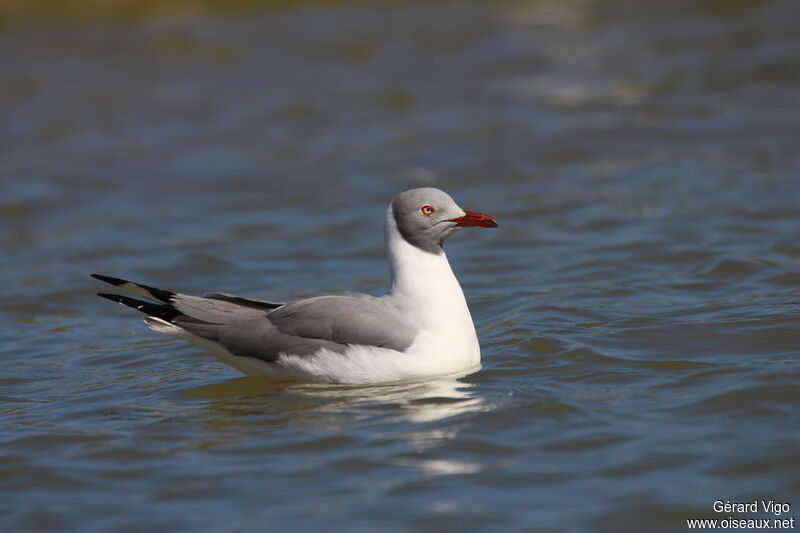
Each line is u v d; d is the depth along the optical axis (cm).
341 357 1051
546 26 4084
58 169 2497
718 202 1884
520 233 1827
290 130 2816
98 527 759
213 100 3173
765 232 1662
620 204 1952
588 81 3162
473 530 729
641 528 728
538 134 2589
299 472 841
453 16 4316
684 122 2584
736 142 2352
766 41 3531
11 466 889
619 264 1567
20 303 1563
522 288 1492
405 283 1084
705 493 771
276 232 1948
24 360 1284
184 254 1798
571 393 1005
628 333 1202
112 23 4209
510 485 799
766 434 869
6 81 3422
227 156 2580
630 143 2439
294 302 1084
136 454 905
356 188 2244
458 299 1091
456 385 1045
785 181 1983
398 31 4069
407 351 1055
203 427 969
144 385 1147
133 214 2125
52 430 986
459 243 1808
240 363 1100
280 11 4456
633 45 3641
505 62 3512
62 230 2030
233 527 747
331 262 1736
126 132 2847
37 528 761
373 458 861
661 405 957
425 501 776
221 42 3950
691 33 3781
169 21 4272
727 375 1029
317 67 3556
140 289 1107
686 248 1611
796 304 1267
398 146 2580
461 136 2628
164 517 771
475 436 897
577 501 769
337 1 4697
